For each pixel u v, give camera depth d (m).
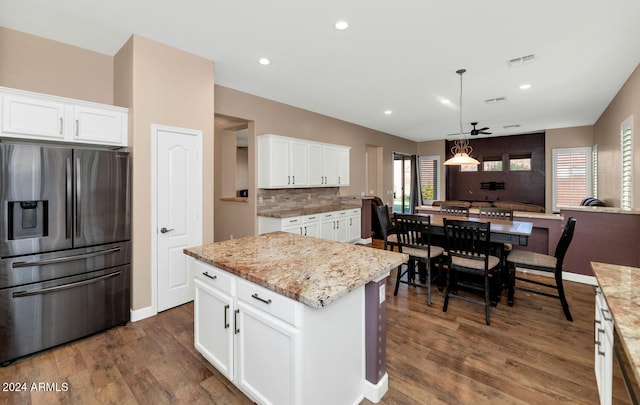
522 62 3.28
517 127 6.97
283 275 1.58
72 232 2.40
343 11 2.37
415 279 3.93
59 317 2.34
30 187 2.19
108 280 2.60
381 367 1.81
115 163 2.62
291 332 1.39
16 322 2.16
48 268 2.29
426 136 8.30
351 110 5.42
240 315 1.71
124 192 2.69
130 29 2.65
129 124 2.78
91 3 2.27
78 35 2.76
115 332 2.57
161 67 2.90
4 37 2.61
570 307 3.04
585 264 3.72
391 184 7.94
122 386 1.89
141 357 2.19
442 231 3.27
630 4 2.22
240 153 10.41
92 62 3.07
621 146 4.00
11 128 2.23
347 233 5.80
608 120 4.94
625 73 3.58
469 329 2.60
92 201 2.50
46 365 2.11
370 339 1.78
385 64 3.37
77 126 2.53
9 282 2.13
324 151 5.47
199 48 3.01
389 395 1.81
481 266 2.76
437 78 3.79
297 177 4.93
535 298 3.29
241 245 2.28
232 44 2.92
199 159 3.22
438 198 8.92
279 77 3.78
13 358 2.13
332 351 1.55
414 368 2.06
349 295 1.67
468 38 2.78
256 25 2.58
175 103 3.01
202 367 2.07
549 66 3.39
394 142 8.05
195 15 2.43
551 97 4.54
